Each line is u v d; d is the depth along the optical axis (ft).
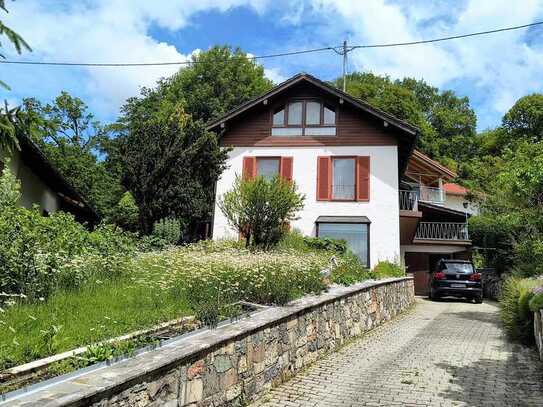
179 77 137.28
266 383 18.80
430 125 160.35
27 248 17.71
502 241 77.82
